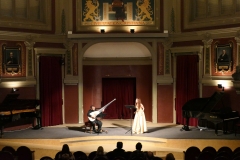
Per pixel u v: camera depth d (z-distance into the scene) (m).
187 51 16.75
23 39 16.25
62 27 17.36
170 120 17.52
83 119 18.11
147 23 17.39
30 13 16.69
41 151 13.52
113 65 18.70
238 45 15.28
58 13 17.31
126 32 17.36
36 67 16.62
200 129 15.64
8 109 14.53
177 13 17.20
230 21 15.57
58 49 17.06
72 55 17.47
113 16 17.34
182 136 14.55
